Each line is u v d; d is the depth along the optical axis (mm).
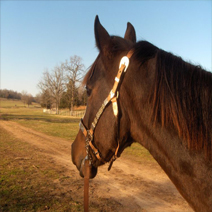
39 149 8539
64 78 40281
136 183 4949
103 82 1364
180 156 1104
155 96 1144
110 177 5367
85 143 1501
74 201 3793
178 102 1088
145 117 1201
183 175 1102
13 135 12234
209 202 1024
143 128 1219
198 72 1137
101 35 1367
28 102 79250
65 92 42875
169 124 1122
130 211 3566
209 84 1095
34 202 3691
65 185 4609
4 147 8570
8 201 3686
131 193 4352
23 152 7805
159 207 3744
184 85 1112
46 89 48406
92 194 4266
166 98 1118
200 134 1042
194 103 1079
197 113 1064
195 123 1055
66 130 15578
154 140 1186
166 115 1114
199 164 1059
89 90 1447
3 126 16828
